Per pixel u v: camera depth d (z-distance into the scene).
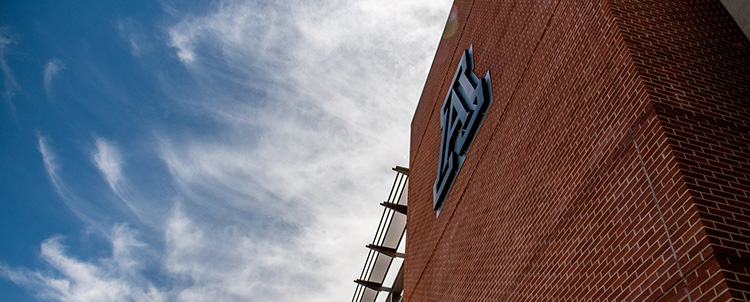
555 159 7.00
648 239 4.84
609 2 6.58
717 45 6.42
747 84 5.86
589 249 5.74
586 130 6.39
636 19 6.42
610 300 5.18
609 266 5.32
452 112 12.77
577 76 6.93
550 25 8.21
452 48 14.78
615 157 5.66
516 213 7.84
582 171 6.25
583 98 6.64
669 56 5.95
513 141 8.62
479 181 9.88
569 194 6.43
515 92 9.08
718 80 5.83
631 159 5.38
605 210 5.62
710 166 4.74
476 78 11.64
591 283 5.56
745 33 6.61
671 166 4.78
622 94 5.82
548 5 8.43
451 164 11.66
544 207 7.00
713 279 4.03
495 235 8.47
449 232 11.11
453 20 15.39
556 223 6.59
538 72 8.27
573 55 7.19
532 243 7.12
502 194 8.57
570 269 6.03
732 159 4.87
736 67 6.10
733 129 5.20
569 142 6.72
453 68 14.20
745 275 3.98
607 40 6.40
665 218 4.69
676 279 4.38
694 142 4.93
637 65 5.72
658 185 4.88
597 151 6.04
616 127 5.77
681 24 6.50
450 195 11.65
